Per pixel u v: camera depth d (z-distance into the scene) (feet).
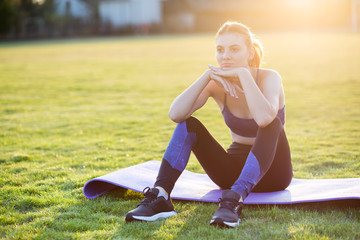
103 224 9.11
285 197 9.71
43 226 9.06
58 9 156.87
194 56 71.05
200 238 8.25
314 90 33.50
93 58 71.46
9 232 8.81
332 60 57.93
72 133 20.49
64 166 14.58
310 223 8.86
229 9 187.32
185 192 10.57
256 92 9.16
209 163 9.97
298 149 16.90
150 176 11.41
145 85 39.29
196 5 180.55
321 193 9.73
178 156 9.46
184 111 9.52
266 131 9.16
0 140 18.89
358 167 14.17
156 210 9.18
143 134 20.11
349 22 192.54
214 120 23.38
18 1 147.64
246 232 8.52
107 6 165.07
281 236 8.23
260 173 9.02
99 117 24.66
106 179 10.60
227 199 8.80
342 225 8.68
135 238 8.36
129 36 157.07
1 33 140.77
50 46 104.83
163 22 177.27
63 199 10.84
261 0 194.90
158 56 72.84
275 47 85.71
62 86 39.24
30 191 11.60
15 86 39.32
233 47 9.79
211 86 10.21
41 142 18.54
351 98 29.19
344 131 19.95
